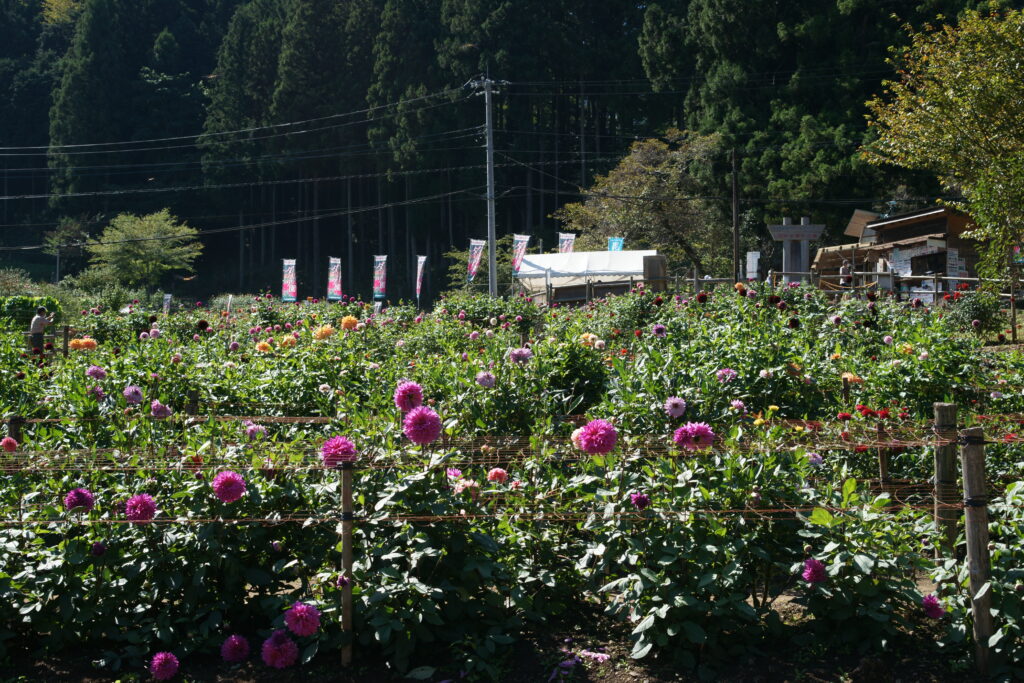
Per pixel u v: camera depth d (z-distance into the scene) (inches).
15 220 3164.4
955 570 155.5
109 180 2815.0
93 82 2815.0
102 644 165.6
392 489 158.7
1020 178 636.7
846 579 151.6
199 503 163.6
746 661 153.7
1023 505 165.5
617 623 172.2
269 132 2630.4
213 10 3607.3
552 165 2422.5
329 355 335.0
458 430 236.5
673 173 1756.9
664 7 2298.2
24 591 159.3
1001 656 146.6
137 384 295.7
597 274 1224.2
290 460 172.4
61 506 171.9
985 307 597.6
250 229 2859.3
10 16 3656.5
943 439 170.7
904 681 145.1
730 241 1723.7
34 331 481.1
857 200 1551.4
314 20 2559.1
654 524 157.2
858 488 210.1
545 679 152.1
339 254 2755.9
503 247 2058.3
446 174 2329.0
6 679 153.3
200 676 154.3
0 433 227.8
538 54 2357.3
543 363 271.1
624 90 2303.2
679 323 370.3
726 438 193.5
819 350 333.7
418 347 473.1
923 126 770.2
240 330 564.7
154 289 2596.0
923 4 1600.6
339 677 152.9
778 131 1688.0
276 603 159.8
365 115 2501.2
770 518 158.9
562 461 207.2
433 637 159.0
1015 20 727.1
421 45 2388.0
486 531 170.2
